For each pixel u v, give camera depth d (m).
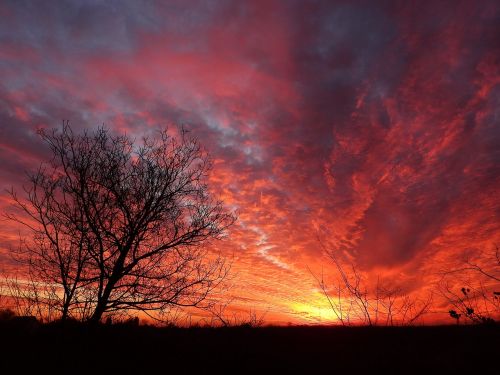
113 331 10.84
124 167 12.12
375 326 8.56
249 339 10.34
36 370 8.49
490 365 6.71
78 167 11.18
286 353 9.10
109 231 11.48
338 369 7.88
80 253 10.69
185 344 10.23
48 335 9.95
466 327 8.09
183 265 12.07
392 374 7.29
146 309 11.52
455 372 6.75
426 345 8.05
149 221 11.83
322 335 9.80
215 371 8.60
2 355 8.80
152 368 8.82
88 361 9.16
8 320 9.91
